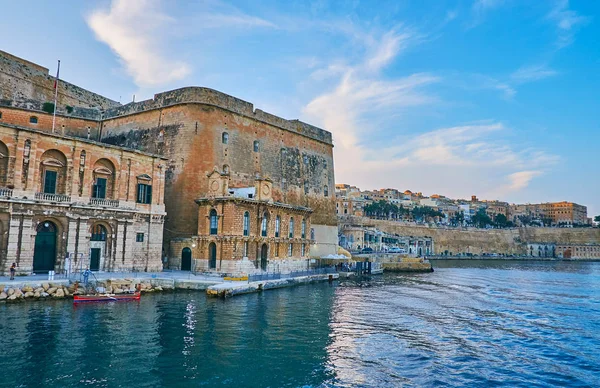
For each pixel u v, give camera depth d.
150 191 54.41
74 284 40.16
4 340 25.77
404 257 109.06
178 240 61.38
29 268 43.41
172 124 68.38
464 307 47.72
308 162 90.25
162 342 27.17
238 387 20.92
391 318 39.03
